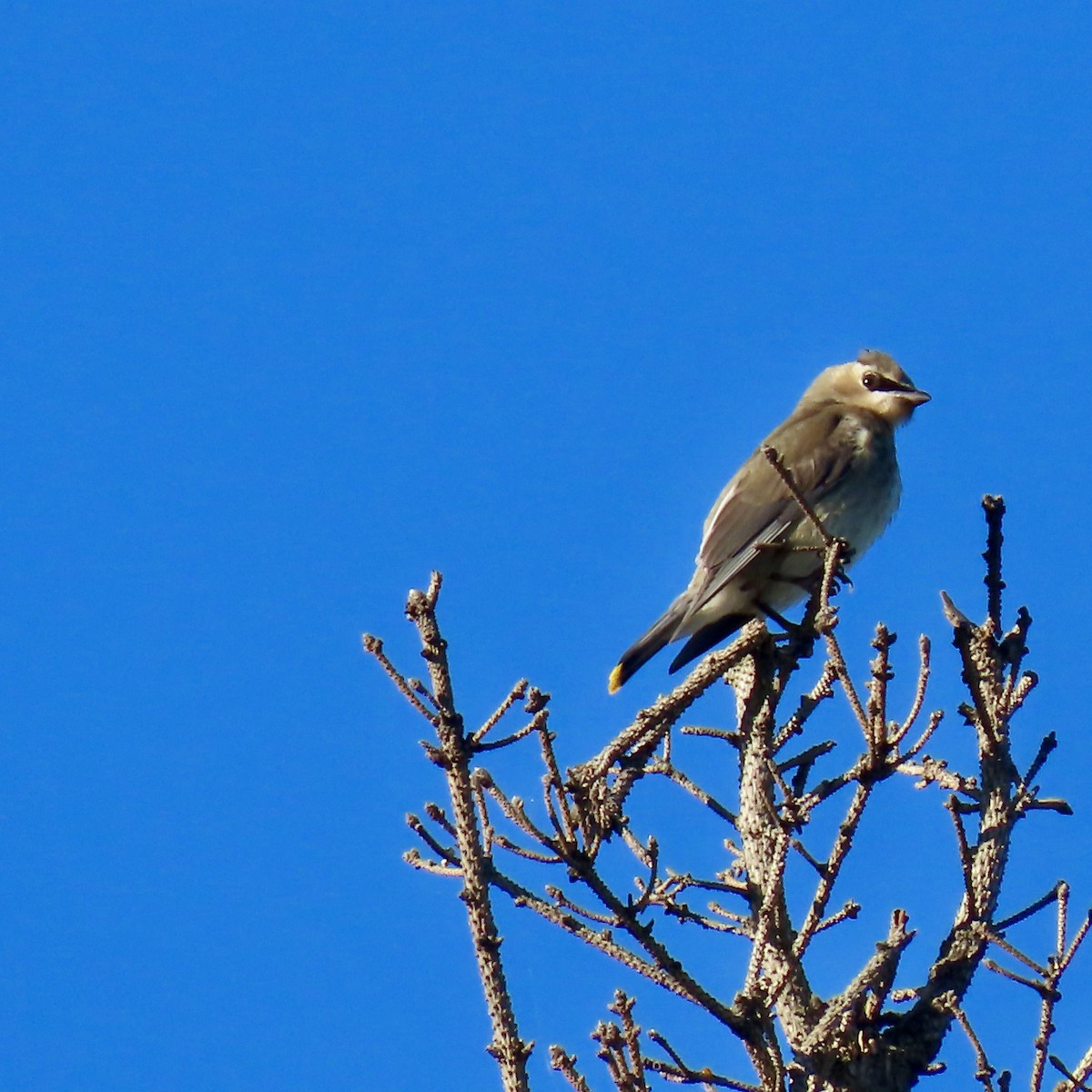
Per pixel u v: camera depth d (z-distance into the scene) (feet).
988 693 33.58
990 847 32.60
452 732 28.76
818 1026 30.53
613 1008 29.53
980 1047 29.32
